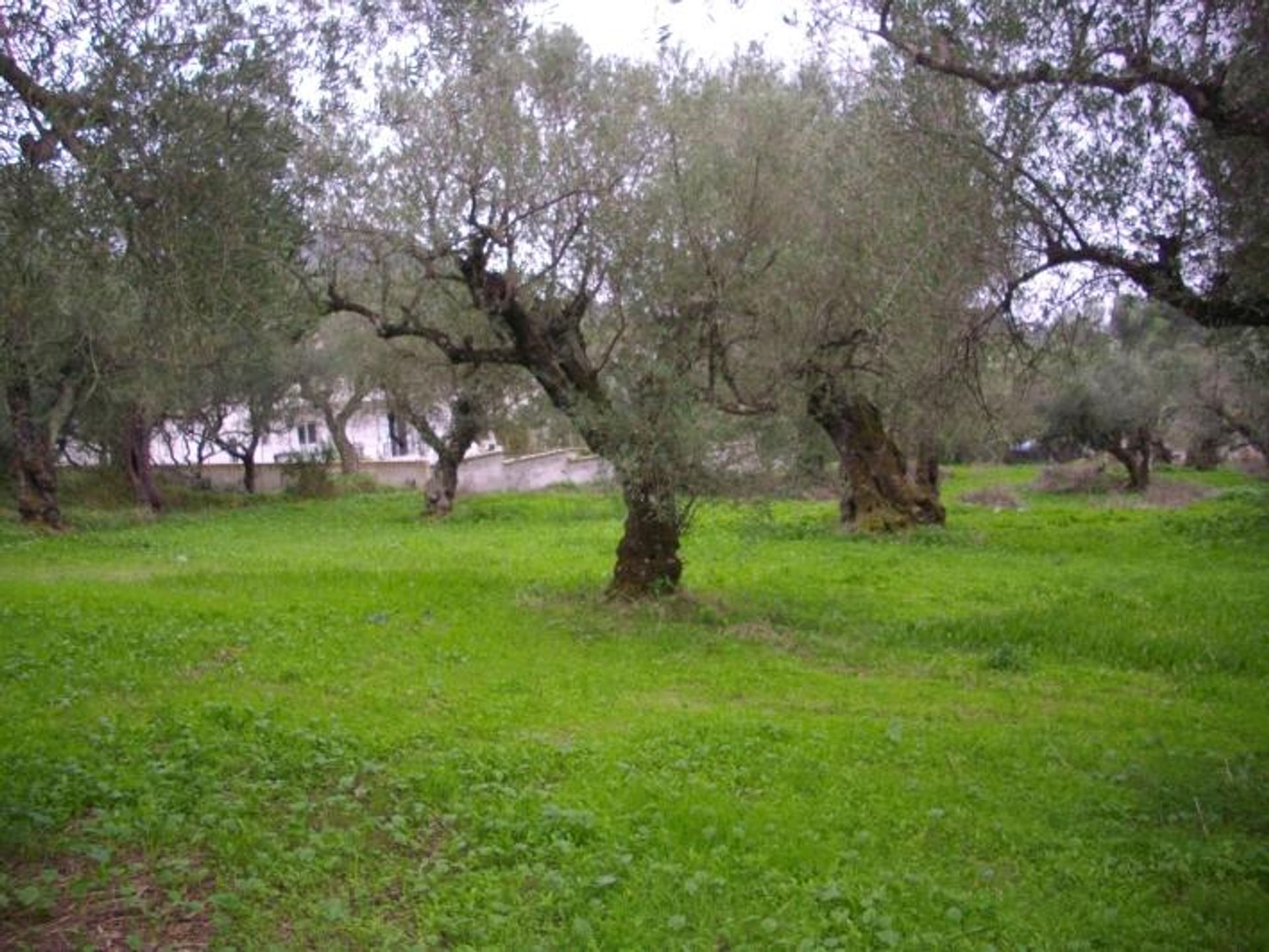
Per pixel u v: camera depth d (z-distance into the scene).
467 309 13.96
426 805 6.60
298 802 6.49
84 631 11.83
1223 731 9.07
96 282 6.13
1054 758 8.06
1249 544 20.39
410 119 11.86
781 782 7.23
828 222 12.23
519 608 14.06
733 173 12.67
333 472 45.16
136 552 21.78
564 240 13.27
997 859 6.08
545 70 12.87
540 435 24.02
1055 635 12.46
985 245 7.82
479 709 9.06
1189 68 7.08
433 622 13.02
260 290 6.96
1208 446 36.28
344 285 13.39
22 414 25.09
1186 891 5.67
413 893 5.36
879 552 20.39
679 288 12.71
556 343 13.59
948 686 10.67
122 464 35.41
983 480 43.56
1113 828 6.58
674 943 4.86
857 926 5.08
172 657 10.74
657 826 6.22
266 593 14.88
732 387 13.13
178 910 5.11
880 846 6.15
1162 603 14.19
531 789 6.85
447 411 32.84
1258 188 7.21
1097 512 28.22
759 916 5.16
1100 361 17.91
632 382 12.96
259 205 6.79
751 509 14.26
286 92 7.00
